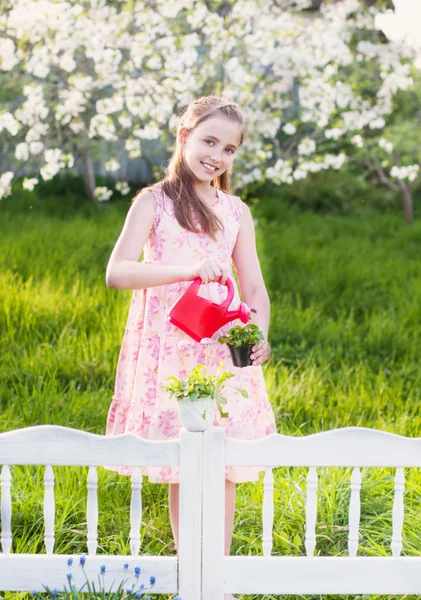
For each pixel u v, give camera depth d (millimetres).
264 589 2188
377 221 10180
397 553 2201
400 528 2191
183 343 2377
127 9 5516
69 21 5336
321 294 6578
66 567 2180
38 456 2115
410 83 6227
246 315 2342
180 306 2340
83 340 4910
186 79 5578
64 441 2115
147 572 2182
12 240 7188
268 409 2631
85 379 4449
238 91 6152
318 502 2998
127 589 2125
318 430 3820
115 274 2396
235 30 5855
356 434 2123
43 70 5359
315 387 4309
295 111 7387
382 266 7578
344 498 3059
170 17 5684
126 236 2473
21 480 3158
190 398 2084
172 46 5625
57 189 10570
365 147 8922
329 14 6227
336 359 5043
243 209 2670
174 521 2500
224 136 2445
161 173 7117
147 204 2494
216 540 2143
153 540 2863
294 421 3992
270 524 2178
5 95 6785
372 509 3053
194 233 2502
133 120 6234
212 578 2160
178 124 2586
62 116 5766
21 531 2904
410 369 4844
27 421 3811
